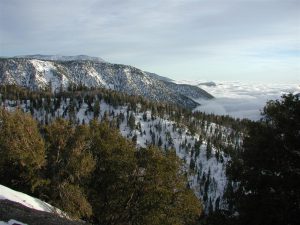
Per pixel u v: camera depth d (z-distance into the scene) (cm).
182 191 2652
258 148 1730
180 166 2767
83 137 2847
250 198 1697
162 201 2581
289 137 1667
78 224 1625
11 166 2745
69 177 2728
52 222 1558
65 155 2783
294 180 1597
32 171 2627
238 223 1723
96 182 2847
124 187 2698
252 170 1739
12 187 2711
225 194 1906
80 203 2583
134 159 2708
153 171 2620
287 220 1553
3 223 1455
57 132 2833
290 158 1670
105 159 2816
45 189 2688
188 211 2628
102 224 2791
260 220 1614
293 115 1712
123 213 2705
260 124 1800
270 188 1666
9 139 2670
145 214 2611
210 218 1908
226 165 1911
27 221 1519
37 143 2652
